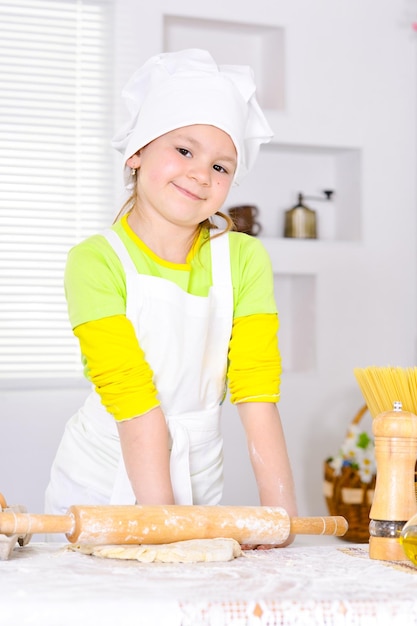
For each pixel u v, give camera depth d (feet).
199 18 12.25
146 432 4.68
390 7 13.08
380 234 13.02
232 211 12.49
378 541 3.68
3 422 11.30
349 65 12.89
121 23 11.97
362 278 12.90
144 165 5.26
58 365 11.73
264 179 13.10
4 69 11.77
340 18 12.85
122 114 11.98
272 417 5.08
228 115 5.12
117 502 4.98
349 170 13.20
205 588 2.96
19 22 11.83
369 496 10.36
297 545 4.44
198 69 5.18
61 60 11.93
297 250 12.54
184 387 5.26
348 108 12.88
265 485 4.94
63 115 11.89
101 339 4.82
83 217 11.91
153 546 3.63
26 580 3.06
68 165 11.89
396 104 13.12
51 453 11.44
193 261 5.43
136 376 4.74
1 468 11.27
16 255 11.66
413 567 3.47
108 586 2.97
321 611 2.80
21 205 11.71
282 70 12.66
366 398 4.36
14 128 11.74
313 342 12.74
